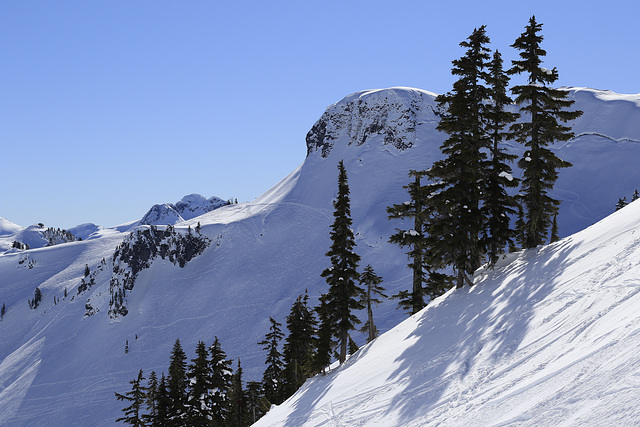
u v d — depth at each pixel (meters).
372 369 27.91
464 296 30.84
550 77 32.50
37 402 153.50
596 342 13.66
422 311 34.62
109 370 163.75
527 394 13.31
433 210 35.41
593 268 21.20
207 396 50.91
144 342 176.75
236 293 195.25
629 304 14.98
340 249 43.66
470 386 17.05
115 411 140.75
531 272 26.86
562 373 13.07
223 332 169.38
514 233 33.12
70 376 165.75
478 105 33.12
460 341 22.98
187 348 165.12
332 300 44.34
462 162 32.38
